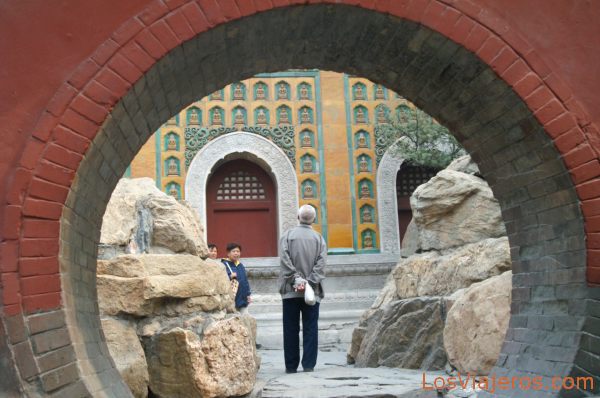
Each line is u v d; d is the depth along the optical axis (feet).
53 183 17.44
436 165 54.65
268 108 60.23
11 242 16.98
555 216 20.84
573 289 20.01
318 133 60.18
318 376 29.12
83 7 18.34
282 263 31.53
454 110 23.15
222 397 22.93
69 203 17.88
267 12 18.98
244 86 60.29
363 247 58.85
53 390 16.67
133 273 22.71
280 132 59.98
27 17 18.21
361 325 37.14
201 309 23.66
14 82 17.89
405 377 27.61
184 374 22.27
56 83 17.98
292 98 60.54
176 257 23.65
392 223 59.26
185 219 26.07
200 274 23.79
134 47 18.26
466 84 21.25
